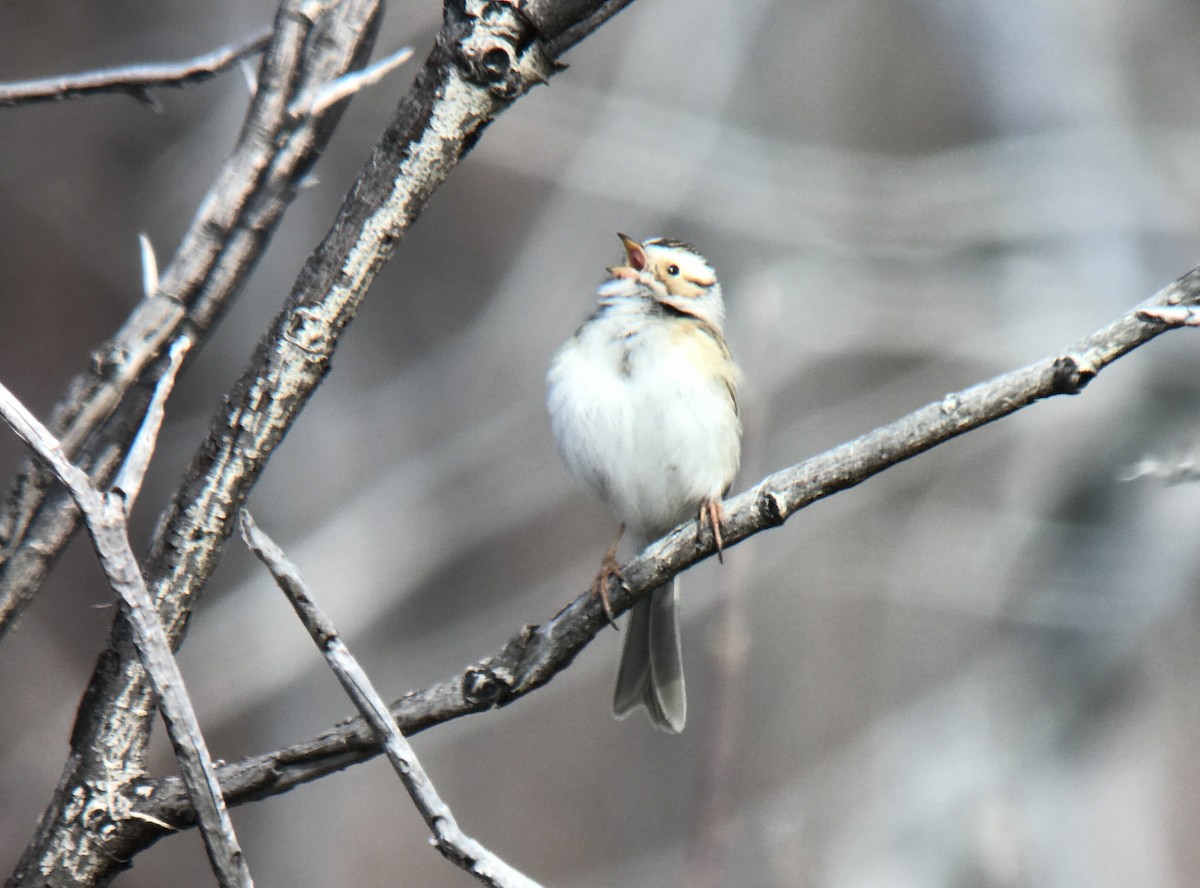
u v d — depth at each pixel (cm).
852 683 1382
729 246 1504
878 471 431
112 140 1442
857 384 1585
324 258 413
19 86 459
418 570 1275
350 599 1233
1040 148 1483
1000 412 407
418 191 410
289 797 1274
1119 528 1239
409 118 409
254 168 465
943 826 1134
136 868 1162
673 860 1336
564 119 1419
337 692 1236
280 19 464
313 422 1334
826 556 1412
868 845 1123
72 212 1431
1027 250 1464
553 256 1401
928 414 420
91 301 1452
